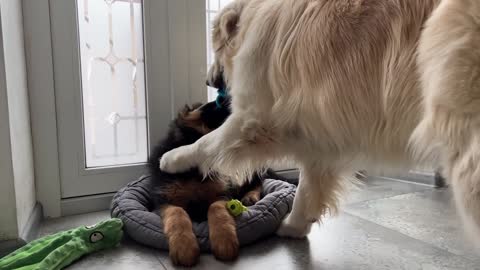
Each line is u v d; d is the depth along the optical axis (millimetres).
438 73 886
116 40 1892
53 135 1760
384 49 1025
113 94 1913
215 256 1308
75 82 1789
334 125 1125
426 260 1309
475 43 847
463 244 1438
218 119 1634
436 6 968
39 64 1709
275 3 1264
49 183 1773
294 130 1258
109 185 1905
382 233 1553
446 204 1913
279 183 1774
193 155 1402
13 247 1350
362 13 1069
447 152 910
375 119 1064
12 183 1341
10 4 1421
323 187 1469
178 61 1966
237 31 1409
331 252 1377
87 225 1682
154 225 1401
